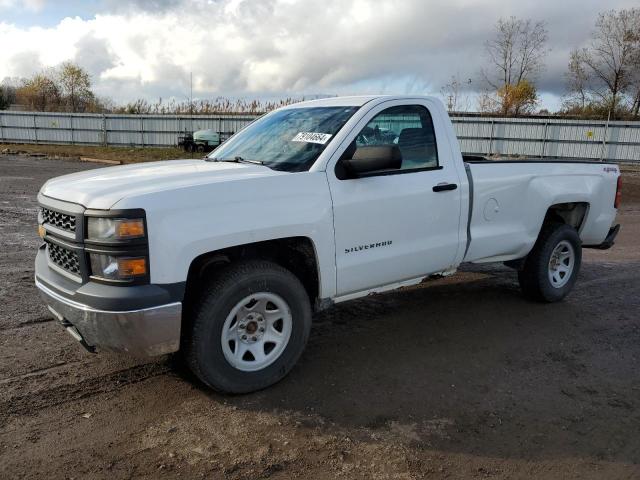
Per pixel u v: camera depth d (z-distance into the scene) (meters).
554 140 29.12
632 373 4.29
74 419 3.39
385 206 4.23
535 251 5.66
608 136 28.31
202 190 3.41
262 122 5.00
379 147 3.88
